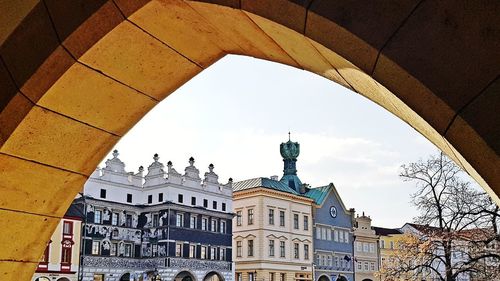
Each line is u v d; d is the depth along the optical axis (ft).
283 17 10.53
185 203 191.01
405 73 9.12
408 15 9.27
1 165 16.26
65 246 165.37
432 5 9.17
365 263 258.98
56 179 17.84
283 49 13.24
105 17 13.28
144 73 16.10
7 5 13.21
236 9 11.60
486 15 8.80
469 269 72.84
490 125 8.54
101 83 15.61
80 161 17.93
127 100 16.85
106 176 182.50
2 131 14.52
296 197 229.04
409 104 9.39
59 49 13.32
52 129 16.10
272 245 216.74
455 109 8.77
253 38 13.66
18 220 18.06
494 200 9.84
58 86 14.53
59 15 13.21
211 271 195.42
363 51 9.59
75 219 169.37
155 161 192.75
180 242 186.60
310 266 229.04
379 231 286.87
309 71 14.30
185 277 191.01
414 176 80.07
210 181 201.98
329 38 9.96
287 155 263.49
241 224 220.64
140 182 192.65
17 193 17.42
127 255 183.52
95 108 16.51
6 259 18.48
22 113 14.46
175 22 14.05
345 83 12.99
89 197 175.32
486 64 8.70
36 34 13.35
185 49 15.49
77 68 14.42
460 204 78.23
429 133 10.36
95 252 173.88
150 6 13.20
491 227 71.51
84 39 13.50
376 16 9.46
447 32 9.00
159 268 181.57
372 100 12.78
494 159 8.56
